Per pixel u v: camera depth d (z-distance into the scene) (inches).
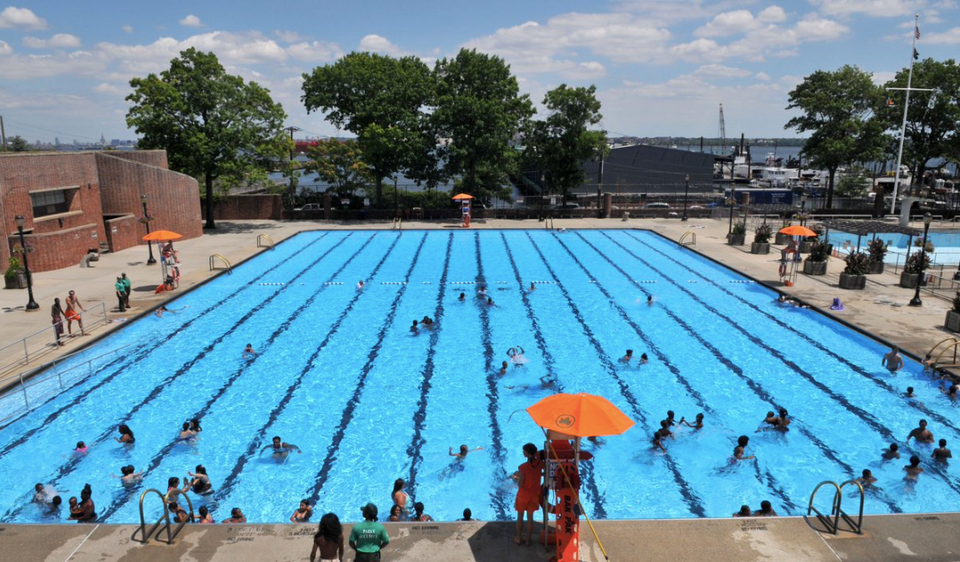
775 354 678.5
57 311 681.6
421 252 1264.8
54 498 400.2
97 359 661.9
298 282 999.6
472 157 1647.4
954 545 306.0
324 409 551.5
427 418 535.2
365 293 933.2
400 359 668.1
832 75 1731.1
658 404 559.8
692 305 867.4
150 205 1272.1
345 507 409.1
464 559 293.7
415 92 1648.6
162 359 664.4
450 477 445.4
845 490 423.5
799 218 1243.2
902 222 1473.9
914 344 676.1
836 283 962.7
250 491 426.3
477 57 1670.8
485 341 723.4
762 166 4318.4
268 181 1766.7
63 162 1114.7
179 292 895.7
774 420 510.9
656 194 2373.3
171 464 459.8
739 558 295.3
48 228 1080.2
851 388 589.3
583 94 1715.1
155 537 311.0
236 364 652.7
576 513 288.4
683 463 462.6
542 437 502.0
